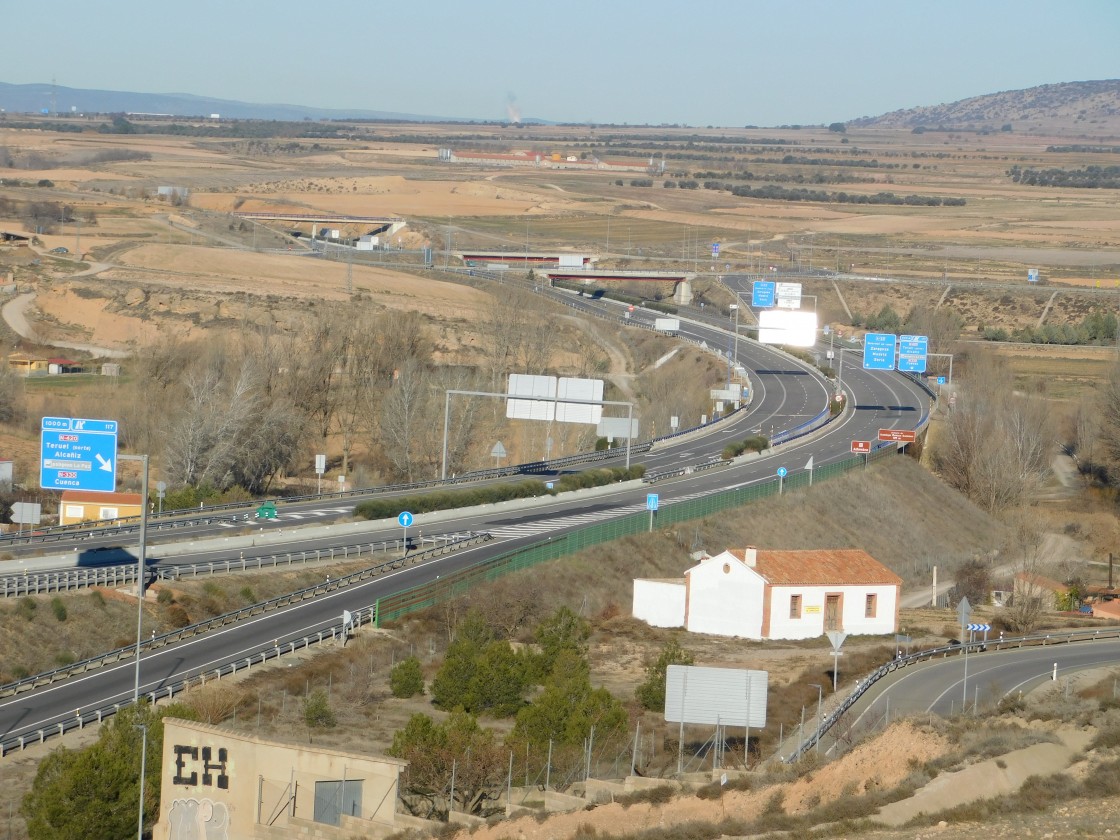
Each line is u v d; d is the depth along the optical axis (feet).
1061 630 288.51
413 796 161.48
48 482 239.91
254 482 414.21
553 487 386.11
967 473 480.64
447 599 266.57
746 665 244.01
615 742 182.50
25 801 155.22
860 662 246.27
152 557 282.77
